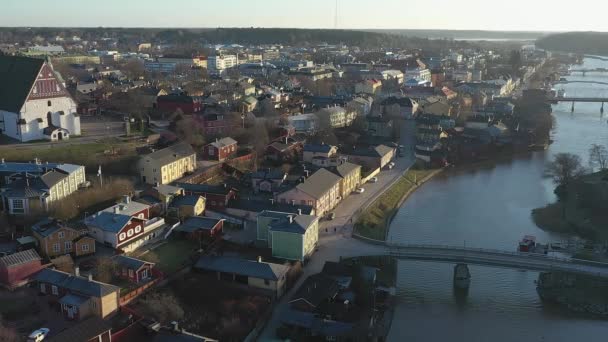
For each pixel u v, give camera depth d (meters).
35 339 87.56
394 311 114.25
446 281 127.12
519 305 117.38
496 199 181.50
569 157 191.00
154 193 140.62
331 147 196.00
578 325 110.25
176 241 128.62
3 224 121.56
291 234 122.88
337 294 112.25
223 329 97.75
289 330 100.19
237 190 160.00
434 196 184.75
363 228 148.75
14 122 169.25
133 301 103.50
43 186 129.62
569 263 121.44
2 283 103.31
